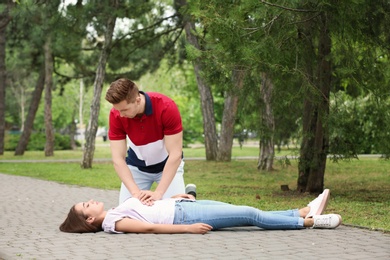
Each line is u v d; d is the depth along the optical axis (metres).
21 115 59.25
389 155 12.08
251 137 15.55
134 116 6.92
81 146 57.34
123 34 26.31
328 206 10.20
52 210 9.79
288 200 11.49
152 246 6.15
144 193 7.07
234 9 10.07
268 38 10.02
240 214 6.93
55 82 36.19
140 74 29.02
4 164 26.11
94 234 6.93
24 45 33.12
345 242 6.37
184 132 55.41
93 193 12.81
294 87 11.15
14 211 9.65
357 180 16.81
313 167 12.38
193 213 6.93
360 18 10.32
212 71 11.48
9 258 5.70
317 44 11.71
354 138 12.06
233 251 5.88
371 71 11.27
